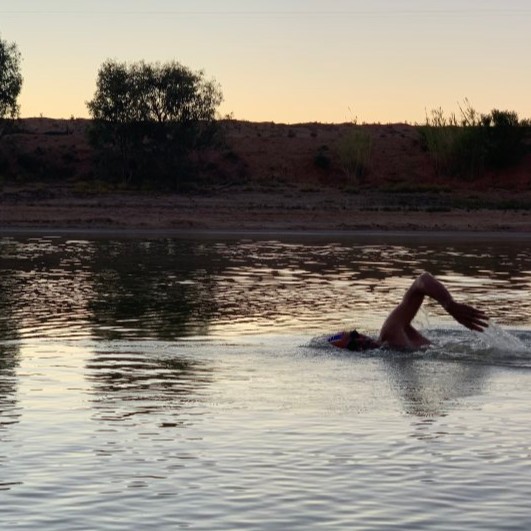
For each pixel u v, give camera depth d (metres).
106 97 69.50
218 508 7.58
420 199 63.91
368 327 17.64
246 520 7.33
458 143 77.00
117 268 29.09
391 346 14.77
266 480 8.24
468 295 22.95
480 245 40.84
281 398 11.39
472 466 8.63
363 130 86.38
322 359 14.04
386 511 7.52
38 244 38.62
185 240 41.84
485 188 73.44
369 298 22.36
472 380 12.53
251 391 11.78
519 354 14.42
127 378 12.53
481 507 7.61
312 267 30.22
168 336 16.28
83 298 21.64
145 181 68.75
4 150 78.62
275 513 7.48
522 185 74.06
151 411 10.70
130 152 70.00
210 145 71.44
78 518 7.36
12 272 27.55
